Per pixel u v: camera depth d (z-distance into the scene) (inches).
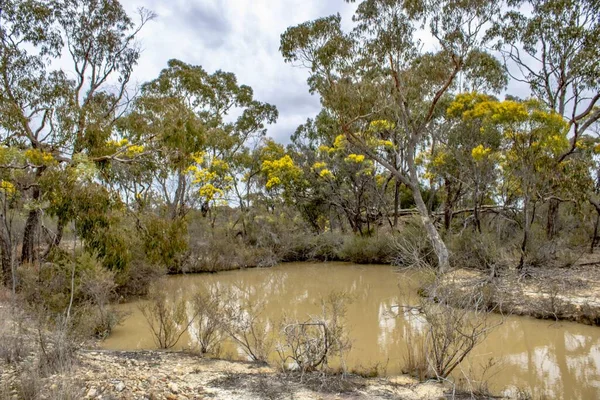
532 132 572.1
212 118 1349.7
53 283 410.0
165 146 557.0
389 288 661.3
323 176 1103.6
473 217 831.7
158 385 237.0
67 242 635.5
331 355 292.4
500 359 320.2
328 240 1075.9
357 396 235.1
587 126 720.3
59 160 541.3
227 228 1055.0
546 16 799.1
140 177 631.8
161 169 591.2
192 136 569.3
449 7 629.6
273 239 1050.7
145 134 560.4
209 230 970.1
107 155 548.1
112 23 764.6
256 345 322.7
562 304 432.1
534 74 863.7
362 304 548.7
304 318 468.8
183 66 1228.5
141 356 311.6
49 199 470.6
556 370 305.6
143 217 561.6
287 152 1315.2
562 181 629.9
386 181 1115.3
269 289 713.0
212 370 278.4
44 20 684.1
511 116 570.9
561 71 796.6
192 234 902.4
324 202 1172.5
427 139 993.5
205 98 1289.4
